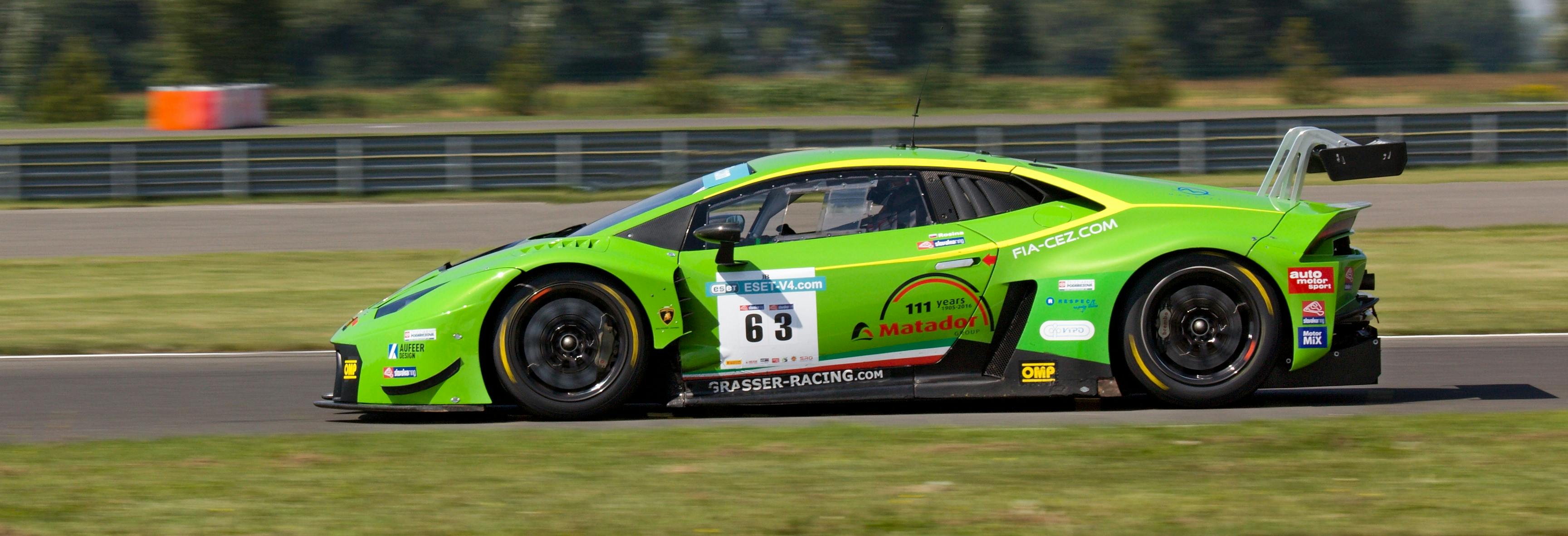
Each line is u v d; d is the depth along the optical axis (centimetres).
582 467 1313
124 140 6056
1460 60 19888
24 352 2430
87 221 5206
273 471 1322
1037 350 1669
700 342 1653
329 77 19862
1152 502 1137
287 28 16388
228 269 3731
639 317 1630
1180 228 1666
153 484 1267
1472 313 2689
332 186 6253
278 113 13150
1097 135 6688
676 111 12950
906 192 1705
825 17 17488
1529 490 1159
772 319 1652
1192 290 1655
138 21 19612
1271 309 1650
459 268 1723
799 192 1702
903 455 1354
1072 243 1673
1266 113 10619
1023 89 13225
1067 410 1734
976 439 1431
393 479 1273
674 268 1647
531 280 1639
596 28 18850
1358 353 1706
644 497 1184
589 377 1648
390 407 1656
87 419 1819
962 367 1684
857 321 1656
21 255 4231
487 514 1131
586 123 10769
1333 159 1725
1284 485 1192
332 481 1269
